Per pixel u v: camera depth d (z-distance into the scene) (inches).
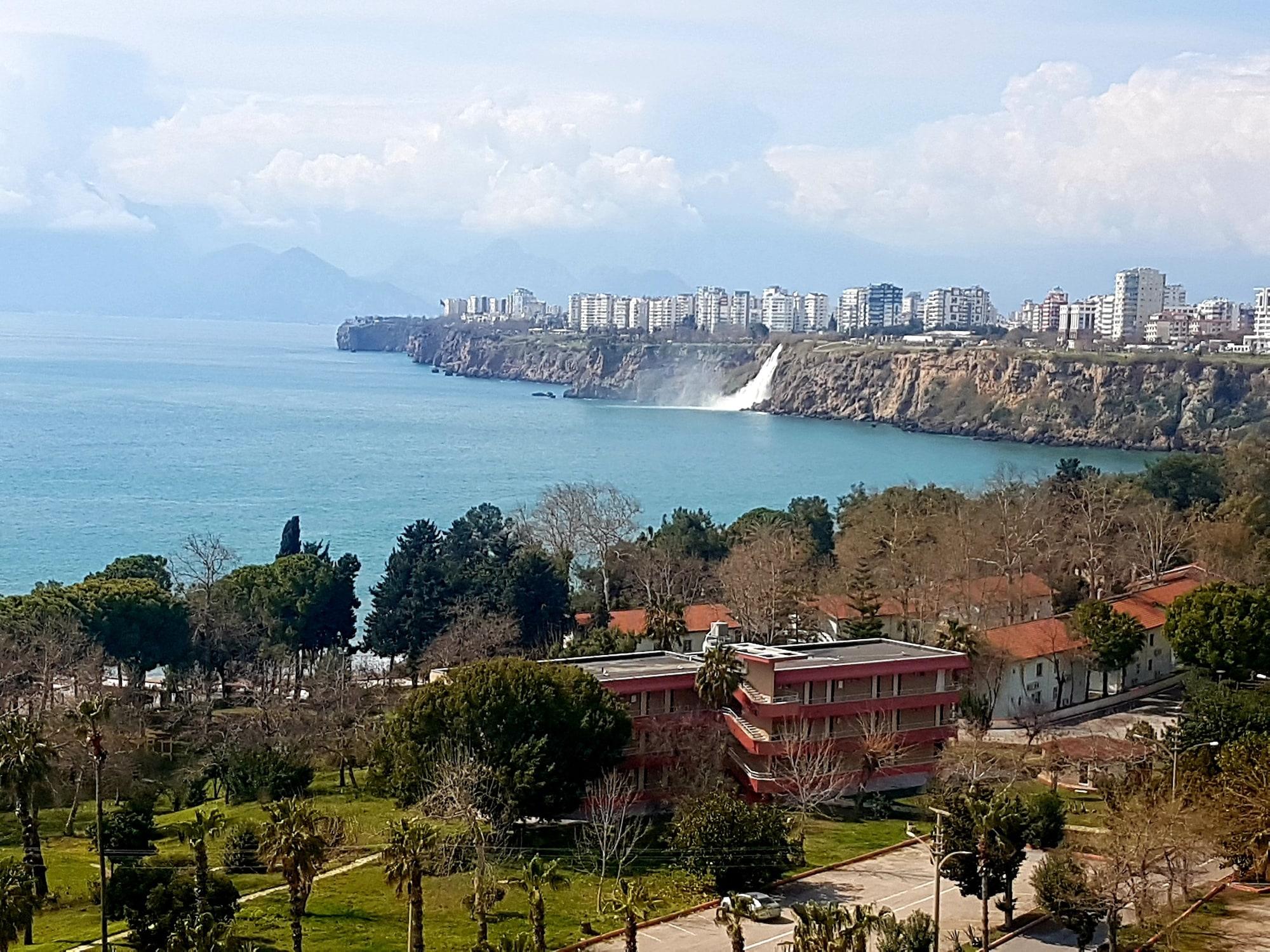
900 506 7003.0
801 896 3331.7
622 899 2847.0
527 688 3695.9
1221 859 3570.4
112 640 5182.1
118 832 3531.0
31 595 5231.3
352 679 5305.1
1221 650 5068.9
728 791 3750.0
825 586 6210.6
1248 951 2979.8
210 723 4788.4
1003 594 6013.8
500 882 3267.7
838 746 4158.5
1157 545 7003.0
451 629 5472.4
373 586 7598.4
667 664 4375.0
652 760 3998.5
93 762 3914.9
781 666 4173.2
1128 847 3090.6
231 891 2974.9
